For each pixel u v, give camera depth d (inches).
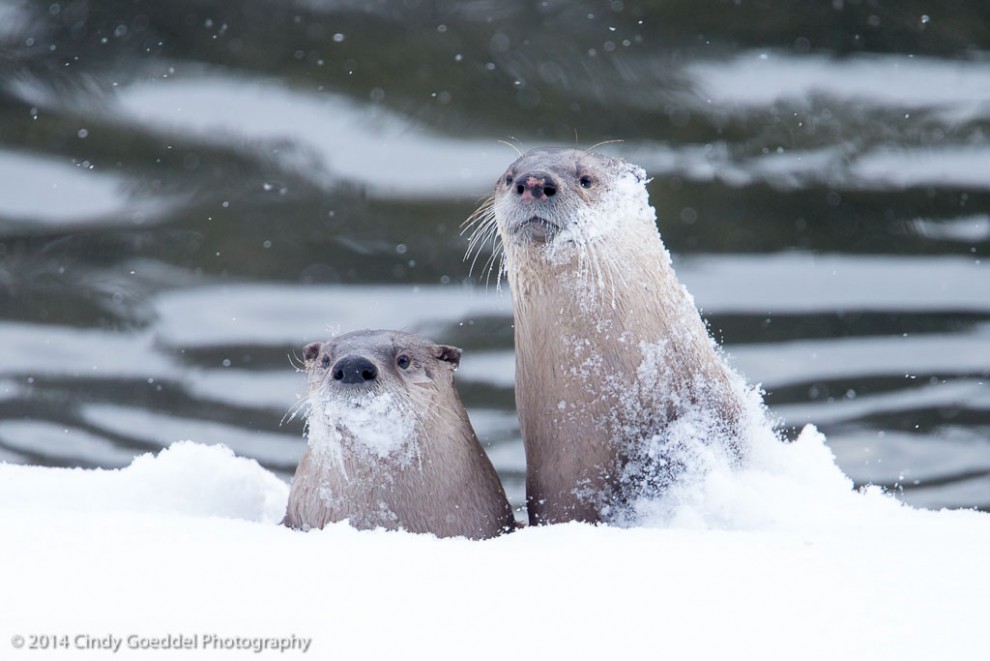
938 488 839.7
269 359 1040.8
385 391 542.6
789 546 438.0
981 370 988.6
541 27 1432.1
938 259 1144.2
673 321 592.7
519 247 579.5
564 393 580.1
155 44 1403.8
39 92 1344.7
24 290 1124.5
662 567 414.0
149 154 1290.6
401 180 1252.5
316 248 1184.2
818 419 933.2
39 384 997.2
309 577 401.4
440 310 1103.6
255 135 1309.1
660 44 1400.1
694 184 1236.5
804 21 1417.3
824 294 1101.1
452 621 373.4
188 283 1139.9
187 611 374.3
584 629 370.3
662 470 576.7
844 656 355.9
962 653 355.9
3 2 1421.0
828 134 1286.9
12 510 457.1
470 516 567.2
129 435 933.8
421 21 1441.9
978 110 1305.4
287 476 878.4
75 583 387.5
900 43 1395.2
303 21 1439.5
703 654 356.8
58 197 1243.2
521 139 1289.4
